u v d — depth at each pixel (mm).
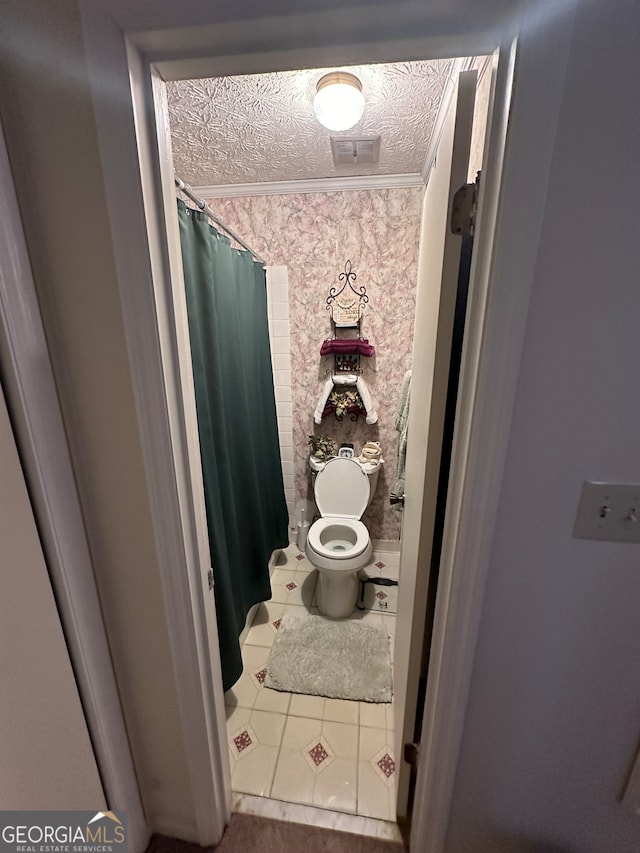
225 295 1426
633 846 829
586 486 635
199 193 2051
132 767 1007
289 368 2316
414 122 1400
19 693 703
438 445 826
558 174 521
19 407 662
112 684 915
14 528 677
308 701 1500
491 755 832
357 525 2104
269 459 2148
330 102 1150
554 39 480
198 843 1075
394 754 1255
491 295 579
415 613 929
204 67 611
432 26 527
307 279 2156
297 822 1119
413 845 998
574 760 803
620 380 585
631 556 660
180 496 788
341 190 1991
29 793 738
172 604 845
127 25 545
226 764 1095
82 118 586
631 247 536
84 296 671
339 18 521
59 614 783
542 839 883
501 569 701
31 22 559
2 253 609
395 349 2207
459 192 689
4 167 604
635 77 484
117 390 716
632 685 728
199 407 1149
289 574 2320
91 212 626
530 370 597
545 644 733
